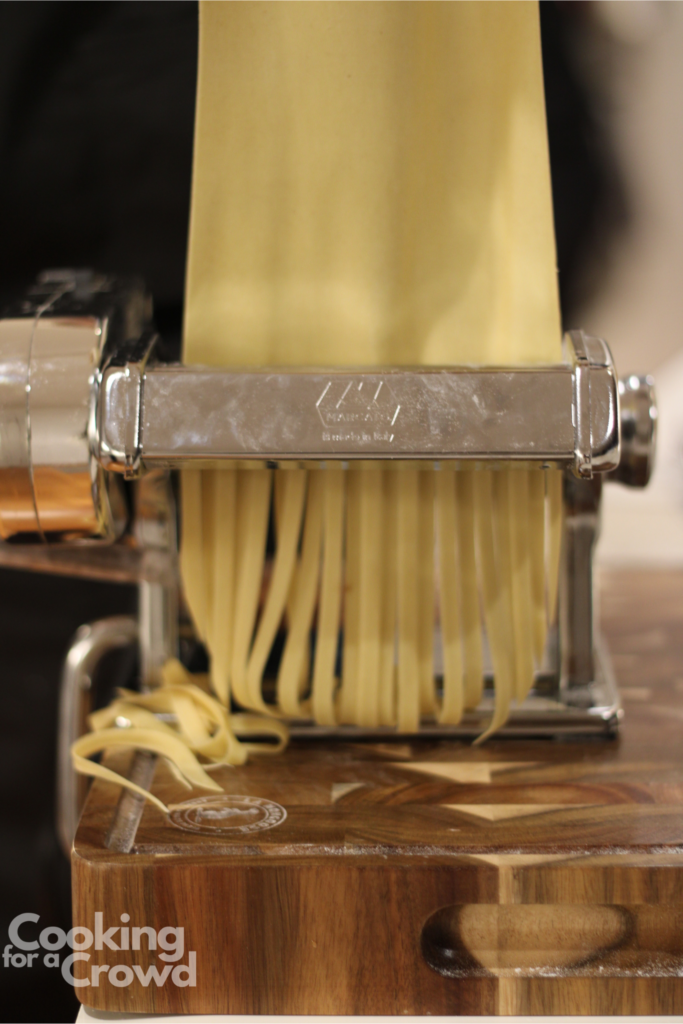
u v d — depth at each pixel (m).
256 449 0.46
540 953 0.44
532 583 0.55
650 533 1.23
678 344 1.18
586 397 0.45
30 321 0.49
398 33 0.50
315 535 0.54
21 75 0.95
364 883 0.42
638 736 0.57
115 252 1.06
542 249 0.51
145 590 0.60
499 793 0.49
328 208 0.52
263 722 0.56
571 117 0.98
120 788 0.50
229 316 0.52
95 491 0.48
